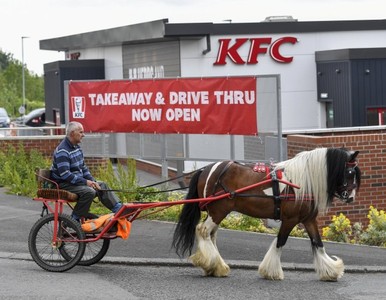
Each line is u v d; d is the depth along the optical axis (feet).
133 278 37.50
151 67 94.07
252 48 87.86
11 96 241.55
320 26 89.86
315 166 36.86
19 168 65.72
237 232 48.06
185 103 55.47
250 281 37.19
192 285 36.14
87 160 66.23
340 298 33.88
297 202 36.99
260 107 52.54
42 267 38.52
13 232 47.62
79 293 33.94
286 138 57.93
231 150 54.75
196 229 38.22
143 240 45.50
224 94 53.78
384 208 55.21
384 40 92.63
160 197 54.03
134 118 57.62
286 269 39.83
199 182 38.40
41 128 94.58
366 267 40.22
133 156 59.00
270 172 37.45
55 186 39.01
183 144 58.13
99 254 39.65
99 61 107.76
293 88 90.02
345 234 49.08
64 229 38.52
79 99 59.77
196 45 86.69
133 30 90.02
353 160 37.04
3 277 37.04
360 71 86.02
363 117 86.48
